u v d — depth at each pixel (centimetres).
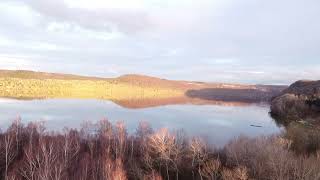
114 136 7462
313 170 4841
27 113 12044
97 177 5350
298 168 4884
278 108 14162
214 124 11506
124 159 6475
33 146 6228
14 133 6906
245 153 5822
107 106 16250
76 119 11175
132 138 7306
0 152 5962
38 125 9625
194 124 11344
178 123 11475
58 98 19575
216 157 6312
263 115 14412
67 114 12350
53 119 10994
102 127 8588
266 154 5453
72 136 7150
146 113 14100
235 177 5272
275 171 5038
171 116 13338
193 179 6000
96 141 7225
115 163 5903
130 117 12550
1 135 6919
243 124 11625
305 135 6812
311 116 12025
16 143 6631
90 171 5462
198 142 6825
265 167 5253
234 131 10019
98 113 13262
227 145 6662
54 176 4888
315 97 14275
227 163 5978
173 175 6178
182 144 6981
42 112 12544
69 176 5209
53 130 8294
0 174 5556
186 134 8525
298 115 12631
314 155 5778
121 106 16750
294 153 5797
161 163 6300
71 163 5688
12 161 5978
